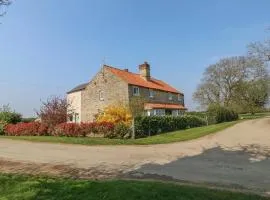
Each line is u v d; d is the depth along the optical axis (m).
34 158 17.33
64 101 36.66
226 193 10.05
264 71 51.09
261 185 11.70
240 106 64.56
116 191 9.31
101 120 31.47
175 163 15.82
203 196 9.51
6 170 13.84
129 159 16.94
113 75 45.88
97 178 12.20
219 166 15.13
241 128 31.83
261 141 23.36
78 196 9.15
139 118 29.55
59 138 27.33
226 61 66.44
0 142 26.59
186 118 39.81
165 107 49.38
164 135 28.83
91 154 18.75
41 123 33.75
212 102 66.88
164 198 9.02
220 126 34.16
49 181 10.76
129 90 44.56
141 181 11.10
